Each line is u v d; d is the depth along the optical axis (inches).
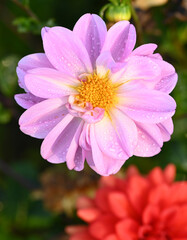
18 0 20.8
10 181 24.9
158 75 16.5
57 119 17.2
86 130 17.0
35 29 21.3
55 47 16.5
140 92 16.8
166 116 16.6
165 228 19.1
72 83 17.1
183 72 23.1
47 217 24.6
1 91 23.5
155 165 23.9
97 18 16.7
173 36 23.5
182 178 23.2
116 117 17.2
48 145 16.9
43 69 16.3
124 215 18.9
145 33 23.5
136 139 17.0
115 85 17.2
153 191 18.7
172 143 23.9
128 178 20.1
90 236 19.5
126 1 18.2
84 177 22.9
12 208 24.8
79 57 16.8
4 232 24.6
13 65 24.6
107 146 17.1
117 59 16.8
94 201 20.1
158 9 22.4
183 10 21.5
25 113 16.6
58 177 23.0
